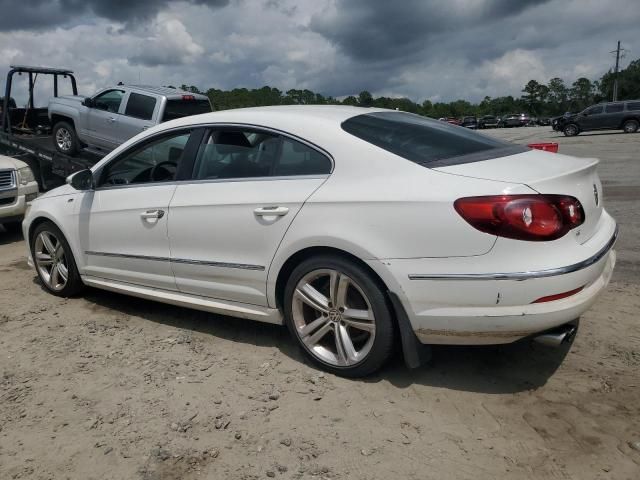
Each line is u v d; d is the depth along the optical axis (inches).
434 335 123.2
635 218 295.0
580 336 154.8
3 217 310.5
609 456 105.3
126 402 129.7
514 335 116.6
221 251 151.1
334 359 138.9
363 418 120.4
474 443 110.7
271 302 145.3
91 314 187.9
